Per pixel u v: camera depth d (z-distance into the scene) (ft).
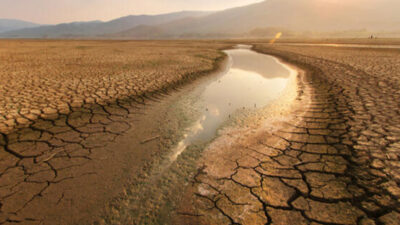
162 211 6.79
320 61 39.81
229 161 9.46
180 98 19.38
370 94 17.69
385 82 21.20
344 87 20.52
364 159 8.80
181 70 32.42
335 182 7.64
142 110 16.11
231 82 26.30
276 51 69.87
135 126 13.32
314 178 7.95
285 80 27.07
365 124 12.10
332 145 10.19
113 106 16.66
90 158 9.74
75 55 54.13
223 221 6.30
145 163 9.43
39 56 50.88
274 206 6.77
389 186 7.20
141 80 25.05
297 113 14.92
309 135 11.43
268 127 12.89
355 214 6.27
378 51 55.98
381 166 8.27
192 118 14.71
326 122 12.91
